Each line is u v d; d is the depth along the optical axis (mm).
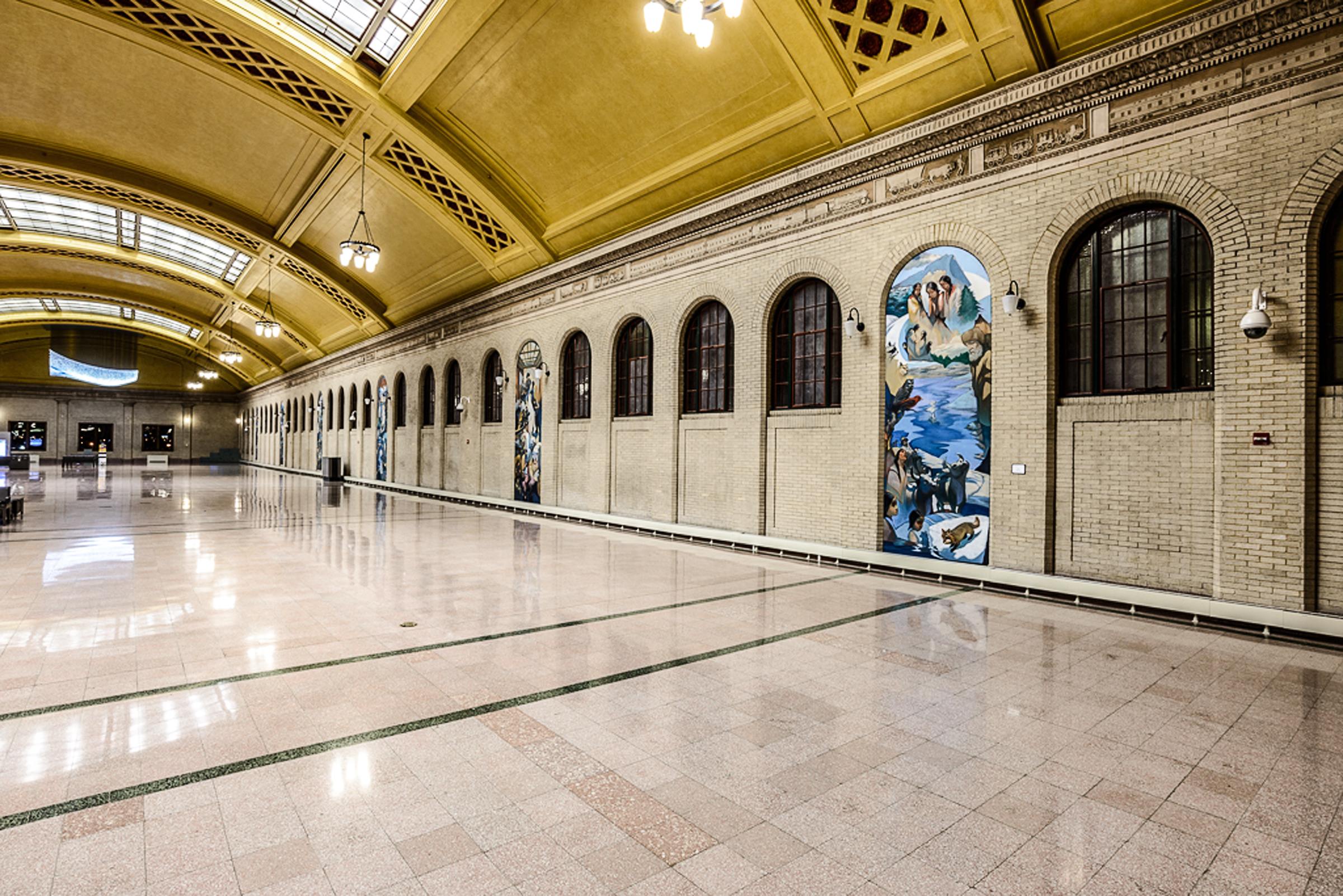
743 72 10031
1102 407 7707
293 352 35781
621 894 2441
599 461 15164
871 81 9219
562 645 5621
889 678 4859
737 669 5039
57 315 36875
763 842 2793
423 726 3963
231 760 3502
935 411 9195
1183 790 3283
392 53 11828
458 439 21047
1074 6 7480
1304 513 6273
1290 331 6348
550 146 13141
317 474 33719
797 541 10891
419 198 15688
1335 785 3342
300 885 2477
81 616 6430
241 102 13852
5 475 13883
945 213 9062
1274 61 6445
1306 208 6270
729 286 12086
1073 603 7203
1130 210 7641
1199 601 6734
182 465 45906
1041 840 2834
